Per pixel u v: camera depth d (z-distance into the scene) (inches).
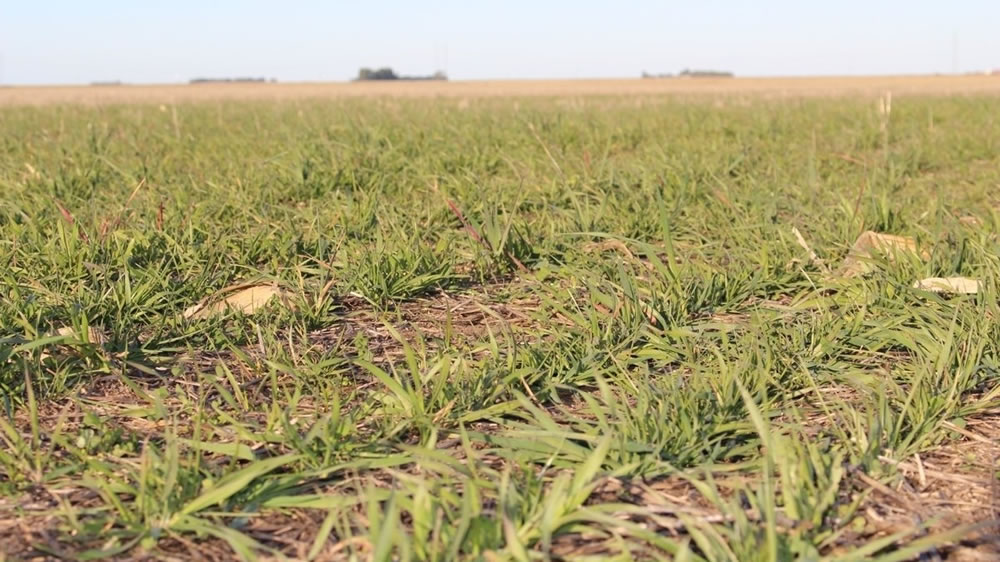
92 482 77.3
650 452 81.2
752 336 106.2
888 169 267.4
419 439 88.4
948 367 97.7
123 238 154.6
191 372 109.1
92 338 113.4
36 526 73.7
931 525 72.6
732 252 160.6
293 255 155.4
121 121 505.0
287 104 792.9
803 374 101.0
